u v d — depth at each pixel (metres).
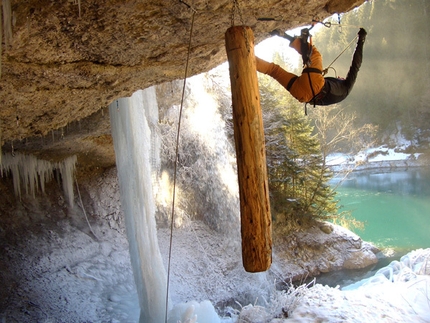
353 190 28.98
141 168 9.27
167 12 4.01
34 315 9.40
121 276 12.08
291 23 4.95
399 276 9.57
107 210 14.03
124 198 9.41
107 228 13.58
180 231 15.14
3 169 11.64
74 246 12.11
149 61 5.30
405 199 25.78
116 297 11.07
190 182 15.91
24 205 12.48
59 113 6.73
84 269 11.55
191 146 15.80
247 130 2.81
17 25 3.63
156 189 15.11
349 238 16.86
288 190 17.72
